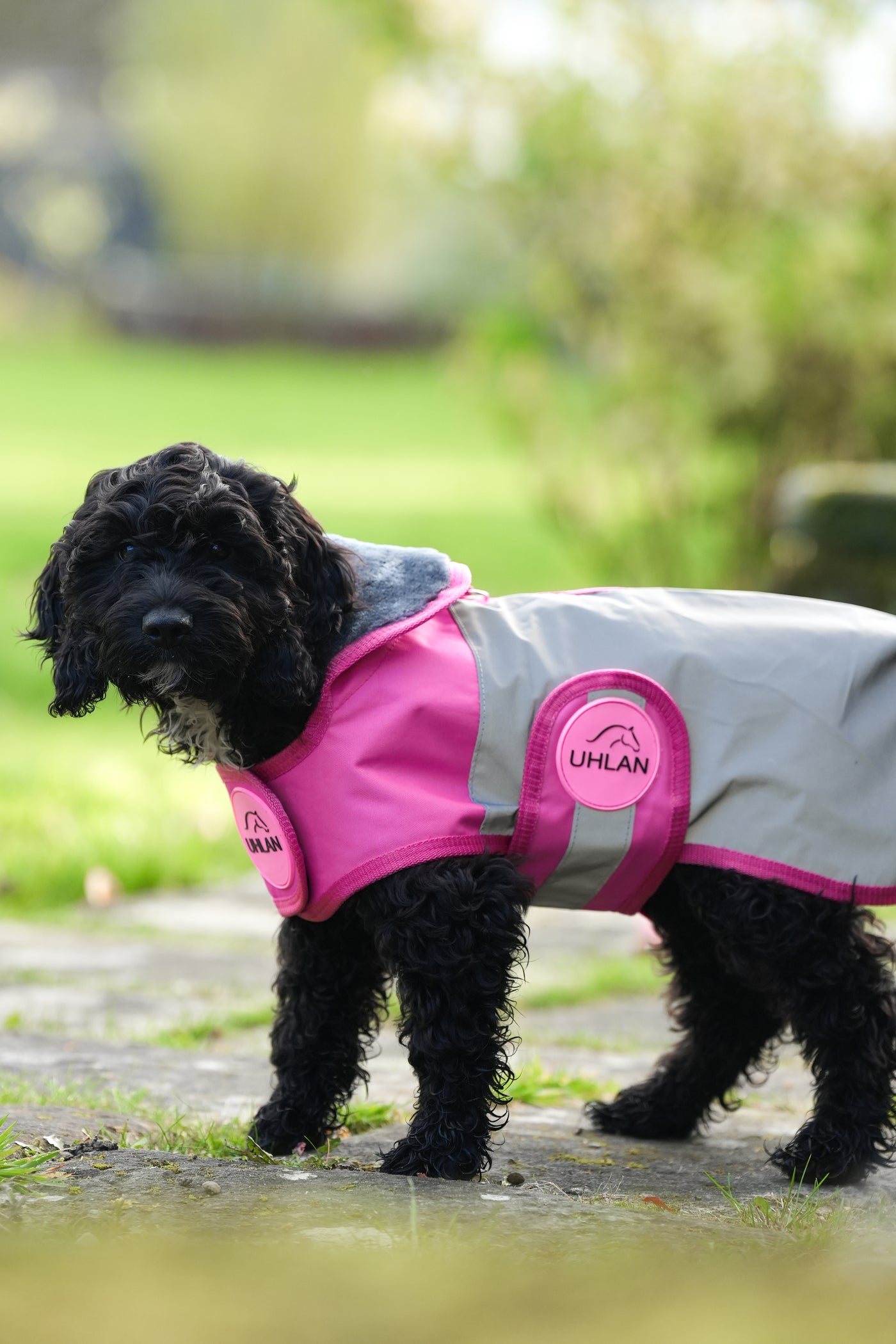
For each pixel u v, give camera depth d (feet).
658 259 32.53
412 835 10.30
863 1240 8.16
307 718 10.77
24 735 36.01
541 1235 7.95
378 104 38.22
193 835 26.00
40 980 18.58
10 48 187.01
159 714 11.16
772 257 30.91
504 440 38.42
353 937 11.69
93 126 174.91
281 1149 11.65
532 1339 6.40
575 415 35.55
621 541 35.58
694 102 32.24
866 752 11.03
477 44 33.37
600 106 32.78
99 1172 9.11
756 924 10.79
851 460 32.27
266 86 149.18
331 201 151.12
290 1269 7.17
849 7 31.71
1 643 42.39
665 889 12.09
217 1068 14.43
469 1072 10.29
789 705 11.00
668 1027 17.42
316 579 10.89
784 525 27.17
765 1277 7.24
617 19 32.76
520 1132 12.75
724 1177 11.10
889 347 30.91
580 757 10.72
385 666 10.82
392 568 11.28
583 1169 11.28
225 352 137.49
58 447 78.38
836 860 10.86
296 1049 11.79
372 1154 11.60
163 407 98.12
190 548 10.56
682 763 10.90
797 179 32.04
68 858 24.04
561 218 33.86
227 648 10.28
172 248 156.66
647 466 34.47
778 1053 15.47
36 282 162.61
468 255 131.64
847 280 30.76
